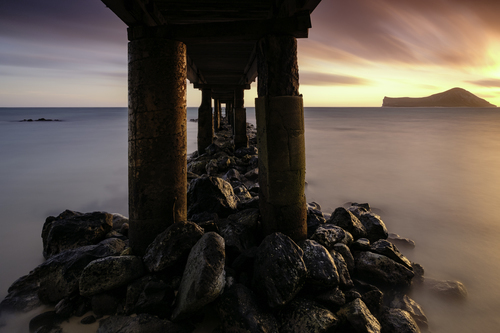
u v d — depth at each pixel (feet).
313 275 10.52
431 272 14.74
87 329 9.51
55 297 10.61
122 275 10.22
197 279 9.04
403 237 18.78
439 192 28.94
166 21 15.39
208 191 16.26
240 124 39.83
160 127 11.49
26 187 31.78
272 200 12.11
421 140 72.54
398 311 10.48
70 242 13.57
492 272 14.73
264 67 11.85
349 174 36.29
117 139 79.41
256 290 10.05
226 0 12.96
